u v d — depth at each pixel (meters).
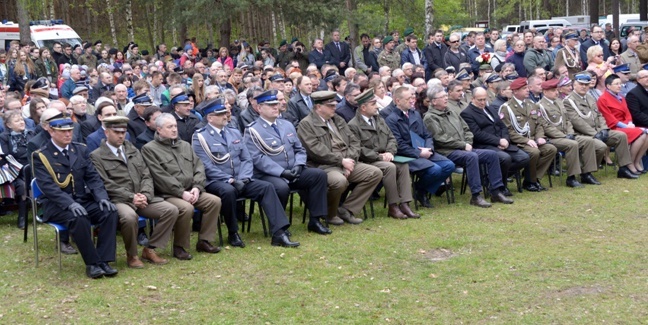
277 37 33.00
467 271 6.11
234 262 6.52
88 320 5.17
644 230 7.32
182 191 6.77
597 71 11.02
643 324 4.92
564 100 10.05
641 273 5.96
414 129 8.62
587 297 5.44
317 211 7.48
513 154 9.13
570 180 9.56
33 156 6.23
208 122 7.34
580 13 47.91
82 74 11.98
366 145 8.23
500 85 9.59
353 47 21.08
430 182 8.57
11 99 8.36
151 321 5.14
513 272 6.05
